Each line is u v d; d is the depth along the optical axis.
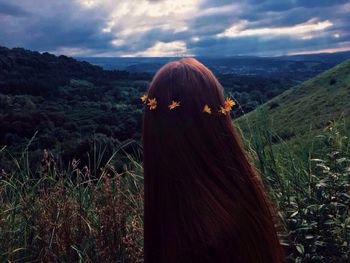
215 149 1.00
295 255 2.63
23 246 2.85
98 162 3.25
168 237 0.94
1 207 2.99
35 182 3.21
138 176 3.26
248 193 0.99
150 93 1.07
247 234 0.93
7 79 66.81
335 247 2.67
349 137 3.45
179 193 0.96
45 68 83.44
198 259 0.90
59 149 3.51
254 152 3.12
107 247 2.76
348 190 2.93
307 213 2.79
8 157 3.29
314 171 3.30
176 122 1.01
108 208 2.87
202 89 1.05
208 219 0.92
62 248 2.81
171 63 1.13
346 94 21.33
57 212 2.92
